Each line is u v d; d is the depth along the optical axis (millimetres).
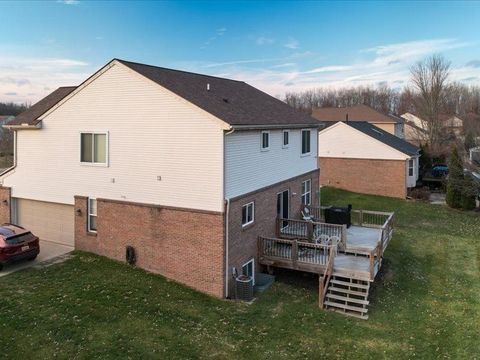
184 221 16688
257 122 17516
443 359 12758
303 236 19938
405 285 18469
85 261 18516
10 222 21938
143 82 17000
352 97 129500
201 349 12656
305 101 136750
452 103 66188
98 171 18750
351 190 39812
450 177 34312
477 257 22531
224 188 15875
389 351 13156
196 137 16125
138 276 17250
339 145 39969
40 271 17375
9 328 12977
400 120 59250
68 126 19391
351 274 16422
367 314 15484
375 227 22344
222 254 16016
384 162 38188
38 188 20891
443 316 15602
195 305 15375
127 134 17703
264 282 17562
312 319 14945
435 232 27375
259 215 18703
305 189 24578
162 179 17047
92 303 14805
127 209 18078
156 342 12781
